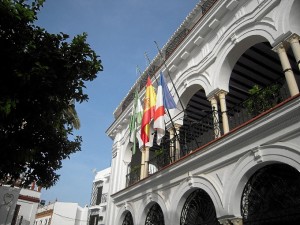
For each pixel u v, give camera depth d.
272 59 9.40
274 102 7.16
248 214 6.63
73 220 33.97
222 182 7.20
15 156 6.06
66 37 6.07
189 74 10.27
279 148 5.96
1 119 5.62
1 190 16.36
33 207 21.62
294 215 5.79
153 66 13.25
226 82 8.88
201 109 12.02
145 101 11.19
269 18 7.57
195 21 11.44
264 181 6.60
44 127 6.65
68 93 6.41
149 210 10.27
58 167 8.30
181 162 8.59
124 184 13.67
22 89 5.67
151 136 11.63
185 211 8.50
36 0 6.01
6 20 5.39
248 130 6.61
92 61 6.28
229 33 8.77
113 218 12.48
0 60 5.52
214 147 7.48
